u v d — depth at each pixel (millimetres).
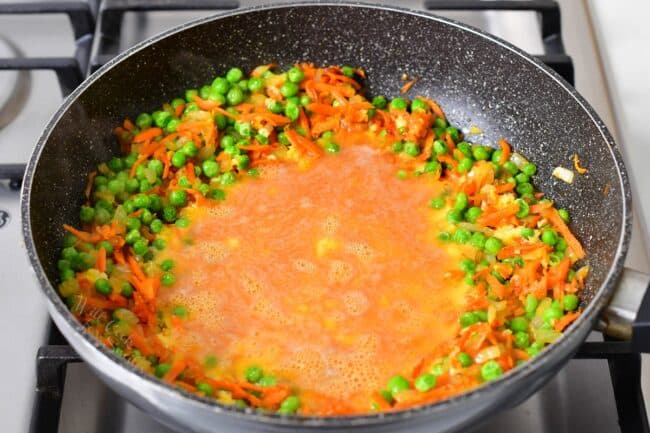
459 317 688
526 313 688
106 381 600
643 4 868
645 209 771
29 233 623
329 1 744
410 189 750
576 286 692
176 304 692
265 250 717
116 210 722
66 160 698
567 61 766
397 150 763
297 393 656
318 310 690
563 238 716
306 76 769
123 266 701
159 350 666
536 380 592
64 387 656
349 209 739
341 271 708
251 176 753
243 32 754
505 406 594
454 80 760
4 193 724
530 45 813
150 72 742
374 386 660
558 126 724
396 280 706
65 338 644
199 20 739
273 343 676
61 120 688
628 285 616
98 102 717
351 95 766
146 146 747
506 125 753
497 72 740
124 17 826
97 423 649
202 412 569
